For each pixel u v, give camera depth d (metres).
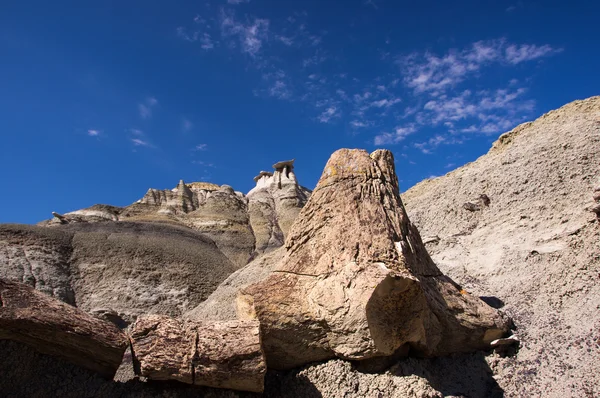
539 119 28.20
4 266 32.16
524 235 17.45
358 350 11.07
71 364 9.96
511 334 12.82
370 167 13.53
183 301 35.03
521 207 19.48
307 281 12.10
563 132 23.00
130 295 34.00
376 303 11.02
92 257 37.53
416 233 13.45
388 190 13.37
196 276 38.91
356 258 11.73
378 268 11.20
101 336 9.85
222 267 43.28
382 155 14.30
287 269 12.52
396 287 10.98
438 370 11.91
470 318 12.48
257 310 11.64
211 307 18.77
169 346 10.05
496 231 18.92
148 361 9.80
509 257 16.39
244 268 21.12
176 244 44.88
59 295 32.00
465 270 17.11
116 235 42.75
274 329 11.56
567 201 17.95
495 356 12.23
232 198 84.00
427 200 25.64
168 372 9.84
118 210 68.00
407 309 11.28
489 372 11.87
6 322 9.13
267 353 11.55
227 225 70.62
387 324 11.13
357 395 10.81
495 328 12.51
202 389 10.30
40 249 35.66
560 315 12.80
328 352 11.57
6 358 9.33
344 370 11.20
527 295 14.20
